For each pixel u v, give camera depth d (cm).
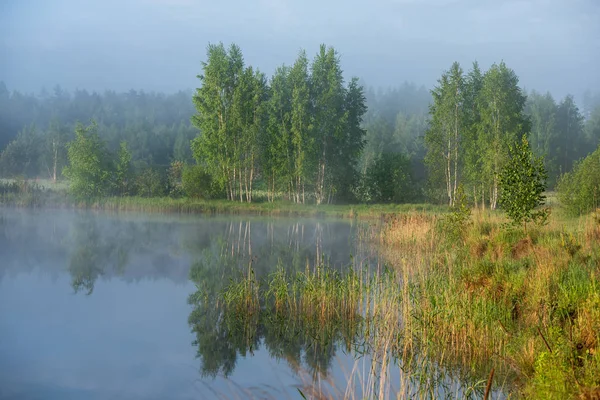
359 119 5559
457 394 803
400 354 991
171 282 1684
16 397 805
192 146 5262
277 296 1305
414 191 5703
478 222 2206
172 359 985
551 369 697
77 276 1772
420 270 1506
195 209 4506
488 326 998
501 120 4644
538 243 1592
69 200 4475
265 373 908
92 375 903
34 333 1140
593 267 1223
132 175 5094
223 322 1231
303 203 5141
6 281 1683
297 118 4991
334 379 862
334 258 2144
